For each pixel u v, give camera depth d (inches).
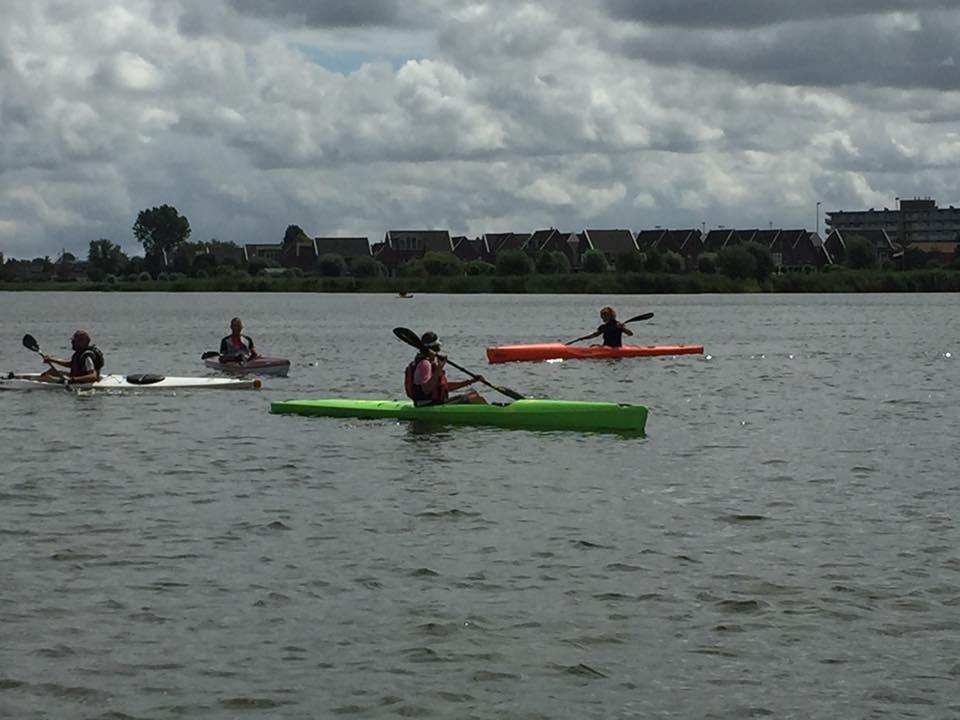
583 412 757.3
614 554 454.3
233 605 394.3
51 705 319.9
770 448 692.1
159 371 1273.4
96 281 6707.7
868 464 639.1
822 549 460.1
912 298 4037.9
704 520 508.7
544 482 590.2
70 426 780.6
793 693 327.0
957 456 663.8
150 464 642.8
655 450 684.7
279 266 6535.4
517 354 1316.4
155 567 437.4
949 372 1189.7
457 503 541.6
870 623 376.5
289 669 342.6
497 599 400.8
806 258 6053.2
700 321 2407.7
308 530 491.8
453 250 6432.1
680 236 6200.8
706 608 391.5
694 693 327.6
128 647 358.0
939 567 434.0
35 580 420.5
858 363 1296.8
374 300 4247.0
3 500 550.6
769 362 1300.4
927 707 318.3
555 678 336.8
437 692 328.2
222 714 315.0
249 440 719.7
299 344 1690.5
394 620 380.5
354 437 727.7
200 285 5565.9
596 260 5007.4
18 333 2091.5
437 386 794.8
